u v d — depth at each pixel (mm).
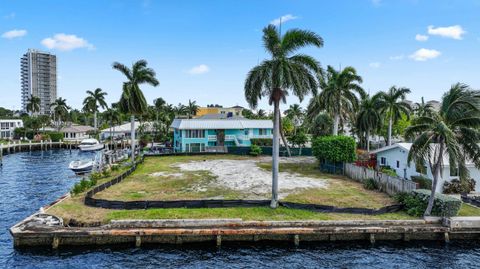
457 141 21141
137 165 44375
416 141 21609
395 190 27594
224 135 64438
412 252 20281
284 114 105062
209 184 32406
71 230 20328
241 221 21766
